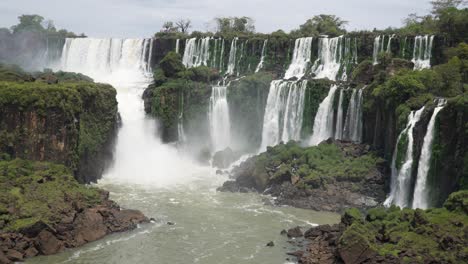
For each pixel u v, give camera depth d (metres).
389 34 104.44
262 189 77.56
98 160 81.88
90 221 57.47
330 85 92.56
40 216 54.62
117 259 51.66
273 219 64.75
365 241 48.56
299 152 82.25
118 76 118.25
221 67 118.38
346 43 105.88
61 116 71.75
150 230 59.88
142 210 67.06
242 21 153.25
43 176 64.19
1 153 68.88
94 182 79.94
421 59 97.56
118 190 76.31
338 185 73.88
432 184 63.50
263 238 58.00
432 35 96.12
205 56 119.38
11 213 54.41
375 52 102.94
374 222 54.84
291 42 112.75
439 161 62.44
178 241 56.81
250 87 99.81
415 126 67.69
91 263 50.50
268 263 51.19
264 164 80.81
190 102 101.00
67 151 72.81
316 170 77.25
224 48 118.69
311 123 93.56
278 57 113.50
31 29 138.75
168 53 109.44
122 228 59.12
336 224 58.75
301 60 110.94
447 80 75.62
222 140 101.31
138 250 54.03
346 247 48.66
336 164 78.06
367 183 73.56
